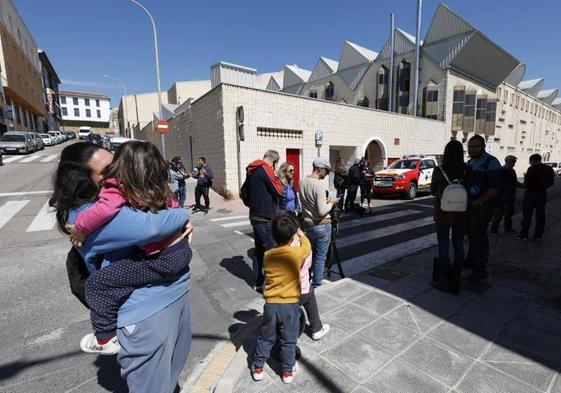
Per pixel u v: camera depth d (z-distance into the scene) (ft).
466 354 8.45
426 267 15.12
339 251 19.04
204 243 20.84
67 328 10.60
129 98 146.82
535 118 145.48
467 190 11.78
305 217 12.49
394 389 7.25
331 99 114.32
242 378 7.84
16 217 26.53
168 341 5.08
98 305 4.73
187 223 5.43
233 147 39.40
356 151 55.67
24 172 51.72
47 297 12.84
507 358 8.25
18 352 9.28
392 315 10.48
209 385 7.85
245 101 39.88
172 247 4.99
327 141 50.19
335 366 8.07
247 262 17.13
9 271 15.57
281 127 43.68
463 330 9.55
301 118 46.03
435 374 7.72
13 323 10.87
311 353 8.60
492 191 12.48
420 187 45.16
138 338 4.77
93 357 9.09
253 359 8.46
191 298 12.88
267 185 12.76
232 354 8.96
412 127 68.85
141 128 112.57
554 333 9.34
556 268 14.58
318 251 12.71
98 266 5.07
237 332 10.40
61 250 18.83
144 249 4.68
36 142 91.35
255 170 12.96
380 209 34.73
